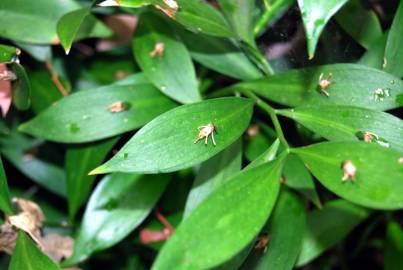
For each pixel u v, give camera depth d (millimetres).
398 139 372
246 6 436
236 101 374
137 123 436
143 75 471
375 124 376
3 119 506
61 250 473
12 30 449
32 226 405
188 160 353
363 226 589
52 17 457
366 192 323
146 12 450
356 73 400
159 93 448
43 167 529
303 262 458
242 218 318
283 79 420
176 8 380
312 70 410
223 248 309
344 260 591
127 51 545
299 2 323
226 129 365
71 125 436
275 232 411
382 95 394
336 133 377
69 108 438
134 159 347
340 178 334
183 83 437
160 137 353
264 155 369
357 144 338
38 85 503
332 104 398
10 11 451
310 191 426
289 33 439
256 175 333
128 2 366
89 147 469
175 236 308
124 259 546
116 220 447
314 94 407
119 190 453
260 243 403
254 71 458
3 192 390
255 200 325
